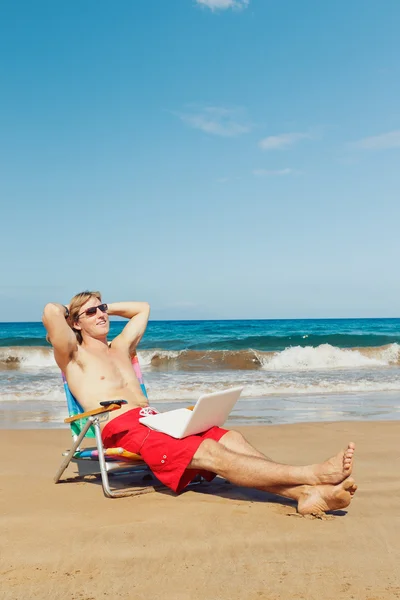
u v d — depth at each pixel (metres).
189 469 3.74
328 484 3.22
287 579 2.38
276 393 11.29
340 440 6.10
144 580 2.40
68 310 4.46
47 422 7.77
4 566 2.58
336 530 3.02
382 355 19.50
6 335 35.62
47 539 2.94
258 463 3.37
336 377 14.30
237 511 3.39
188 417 3.74
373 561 2.58
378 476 4.36
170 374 15.27
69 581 2.40
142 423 3.89
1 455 5.39
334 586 2.30
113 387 4.32
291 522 3.16
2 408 9.19
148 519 3.26
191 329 39.19
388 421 7.50
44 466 4.95
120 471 4.29
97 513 3.42
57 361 4.42
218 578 2.41
